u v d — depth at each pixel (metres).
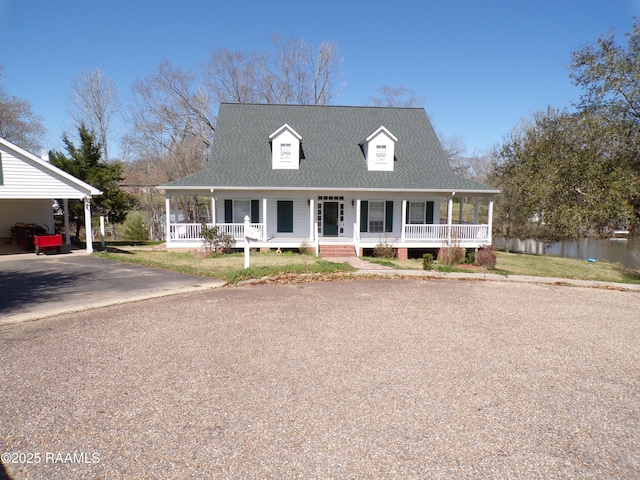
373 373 5.00
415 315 7.80
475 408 4.17
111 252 17.45
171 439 3.54
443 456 3.35
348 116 23.12
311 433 3.66
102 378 4.75
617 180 14.63
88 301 8.43
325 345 5.99
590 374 5.11
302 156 20.36
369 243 18.59
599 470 3.21
